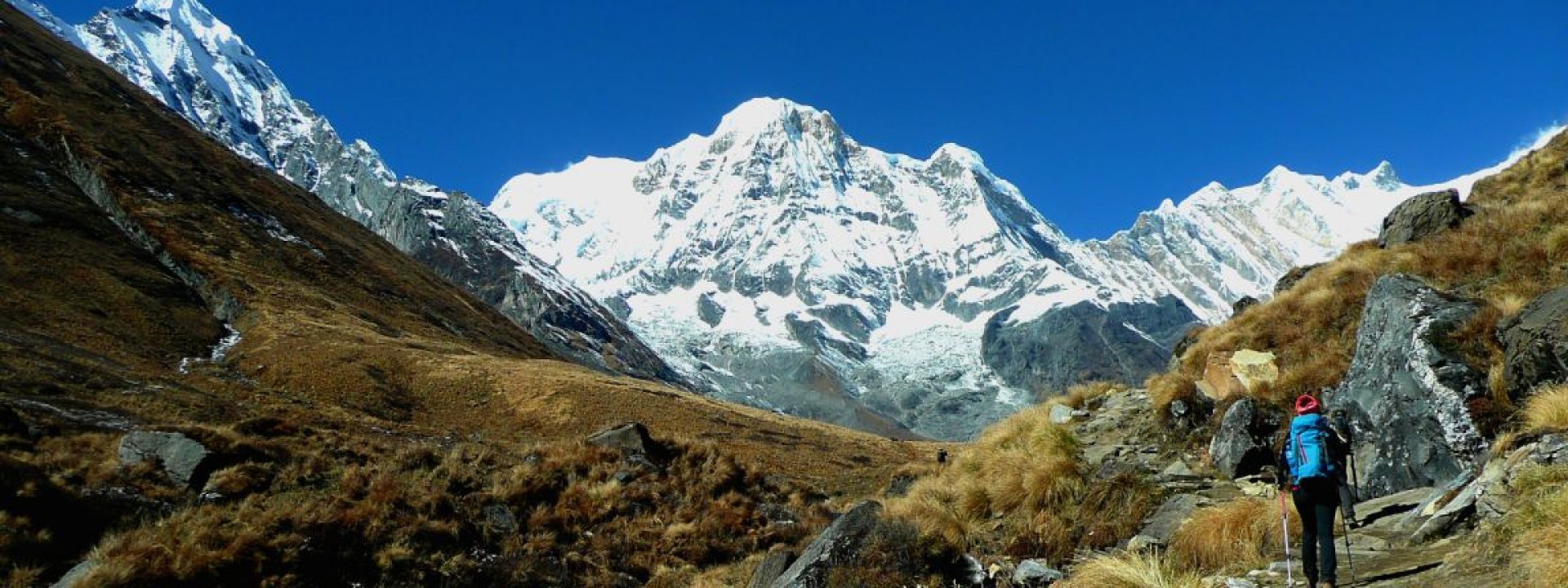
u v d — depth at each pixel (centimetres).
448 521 2345
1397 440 1195
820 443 8438
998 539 1299
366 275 13175
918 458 8019
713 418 8725
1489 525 752
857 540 1220
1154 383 1997
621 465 3012
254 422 2797
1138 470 1377
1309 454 763
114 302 7788
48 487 2025
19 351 4688
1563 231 1495
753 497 3123
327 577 1953
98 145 11844
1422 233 2066
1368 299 1419
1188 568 968
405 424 6856
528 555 2352
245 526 1984
